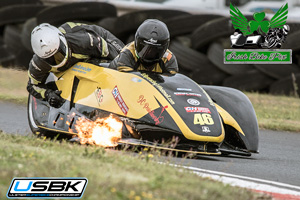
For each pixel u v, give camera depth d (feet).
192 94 72.74
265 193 50.08
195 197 43.16
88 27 85.10
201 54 178.40
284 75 170.71
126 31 175.42
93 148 61.62
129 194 42.14
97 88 75.46
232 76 174.60
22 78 133.49
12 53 190.80
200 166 63.98
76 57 81.41
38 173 46.21
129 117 69.77
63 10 175.83
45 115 82.74
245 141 74.54
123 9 207.82
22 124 94.79
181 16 177.06
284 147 88.94
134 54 77.61
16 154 52.70
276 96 163.73
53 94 80.38
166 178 47.42
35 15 194.08
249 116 77.10
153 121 68.13
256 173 63.67
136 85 72.13
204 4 211.61
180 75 77.71
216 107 76.59
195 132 67.41
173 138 65.51
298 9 201.67
